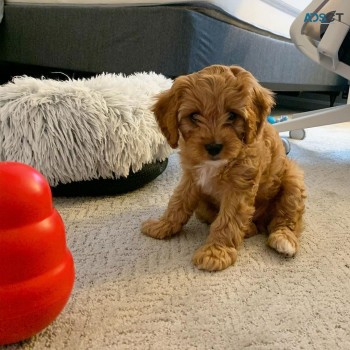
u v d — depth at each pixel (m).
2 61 2.71
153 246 1.11
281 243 1.10
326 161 2.19
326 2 1.85
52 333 0.75
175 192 1.20
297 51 3.10
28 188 0.65
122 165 1.40
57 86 1.44
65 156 1.34
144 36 2.03
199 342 0.75
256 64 2.53
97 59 2.25
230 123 1.05
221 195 1.14
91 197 1.45
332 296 0.92
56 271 0.68
